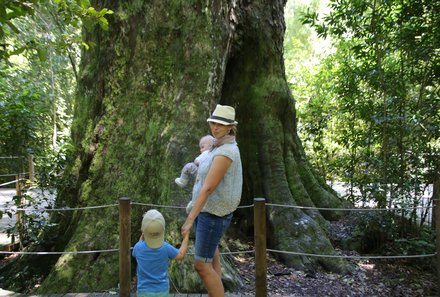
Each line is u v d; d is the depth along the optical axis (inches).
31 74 439.5
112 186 200.2
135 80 207.3
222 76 214.1
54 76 484.1
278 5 262.5
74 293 168.7
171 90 204.2
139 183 197.9
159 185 193.6
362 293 190.4
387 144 245.0
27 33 348.8
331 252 218.1
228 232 243.4
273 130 250.8
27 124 258.8
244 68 254.5
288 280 199.9
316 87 372.8
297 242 219.8
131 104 206.8
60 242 210.1
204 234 122.1
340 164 298.5
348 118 316.5
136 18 207.0
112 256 185.0
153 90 206.1
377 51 246.1
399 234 237.9
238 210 251.8
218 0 209.6
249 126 253.0
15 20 343.3
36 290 186.5
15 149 258.8
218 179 117.2
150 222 116.3
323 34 274.2
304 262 212.7
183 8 204.7
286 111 263.9
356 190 287.6
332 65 357.4
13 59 461.1
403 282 203.5
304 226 225.5
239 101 254.7
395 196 232.5
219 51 209.5
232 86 254.8
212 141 131.6
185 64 204.2
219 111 119.2
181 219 181.5
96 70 224.4
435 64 240.4
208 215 121.6
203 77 203.8
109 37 211.6
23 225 228.4
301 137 365.1
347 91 281.1
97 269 182.2
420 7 236.1
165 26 205.5
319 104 347.6
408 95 266.8
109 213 194.4
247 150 251.0
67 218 213.5
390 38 250.1
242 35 250.4
